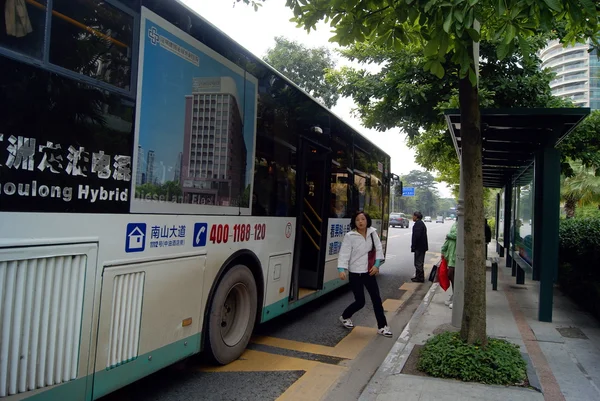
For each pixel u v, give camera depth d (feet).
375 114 38.45
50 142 9.23
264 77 17.76
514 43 12.48
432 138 49.21
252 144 16.88
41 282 9.05
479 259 15.99
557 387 14.23
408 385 14.29
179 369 16.25
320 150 24.35
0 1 8.52
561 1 11.89
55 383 9.37
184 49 13.15
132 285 11.30
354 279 21.80
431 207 413.59
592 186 67.56
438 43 12.92
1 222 8.36
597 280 25.77
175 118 12.75
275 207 18.92
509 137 24.31
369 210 34.27
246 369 16.49
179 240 12.94
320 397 14.42
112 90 10.71
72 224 9.66
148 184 11.75
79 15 9.96
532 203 24.32
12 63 8.64
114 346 10.82
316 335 21.35
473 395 13.52
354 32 15.38
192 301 13.66
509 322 22.52
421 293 33.37
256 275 17.72
